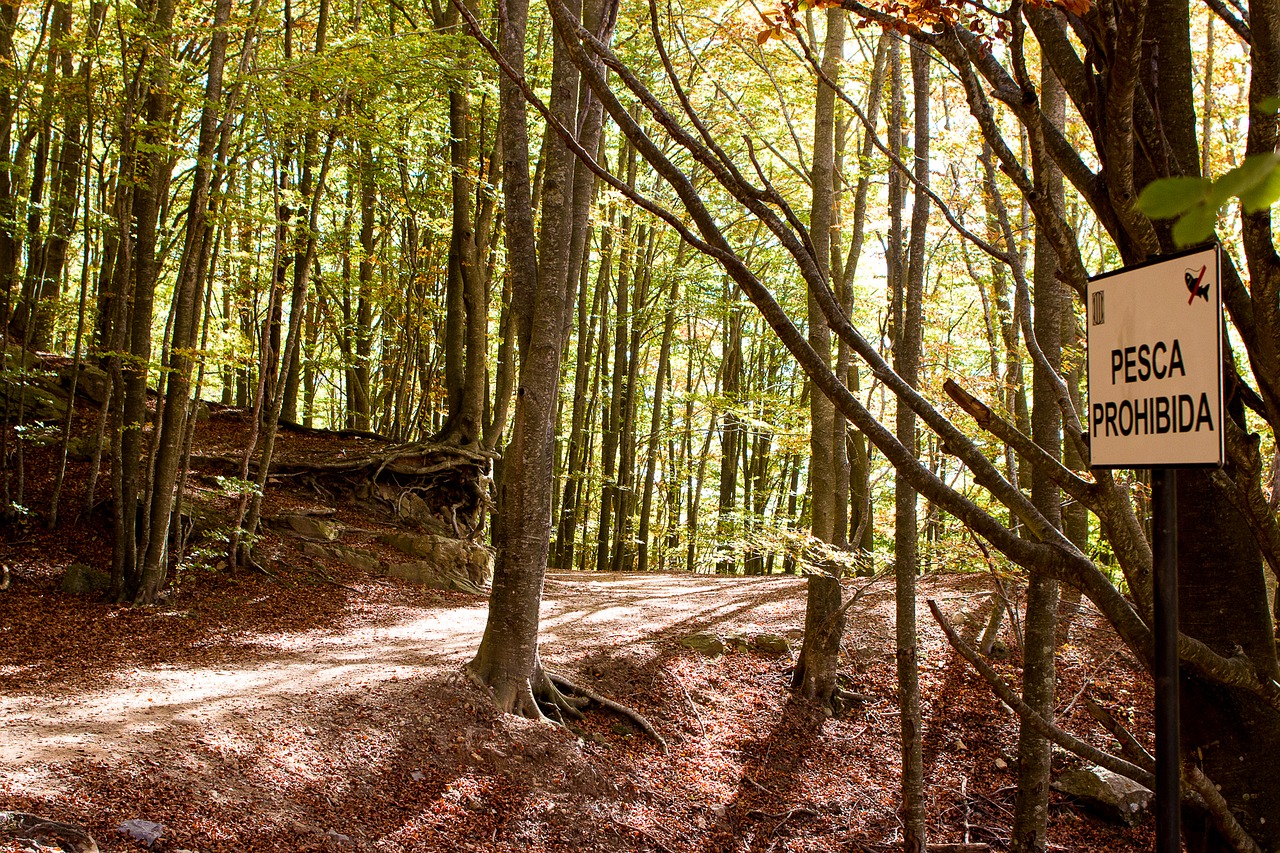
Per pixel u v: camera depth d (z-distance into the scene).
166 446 11.02
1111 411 2.20
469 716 9.06
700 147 2.82
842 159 14.53
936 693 11.98
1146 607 2.59
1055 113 6.59
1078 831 9.65
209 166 10.64
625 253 24.95
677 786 9.61
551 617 13.59
